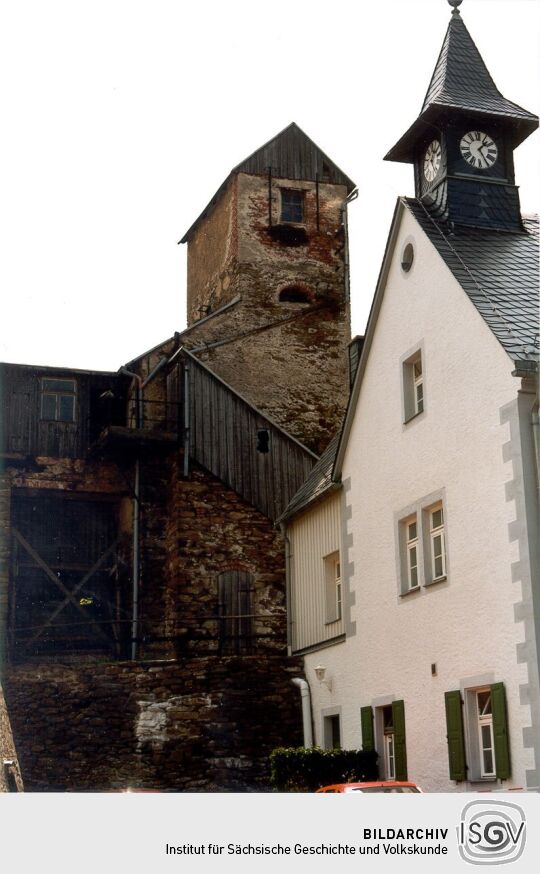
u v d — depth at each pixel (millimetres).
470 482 18047
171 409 29297
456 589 18219
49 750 23047
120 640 28688
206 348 30703
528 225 22703
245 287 31609
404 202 21250
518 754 16297
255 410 28922
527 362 16891
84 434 30000
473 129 22641
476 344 18219
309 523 24625
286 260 32156
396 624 20016
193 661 23156
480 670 17375
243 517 28125
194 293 35219
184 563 27516
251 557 27922
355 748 21125
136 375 29578
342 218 32906
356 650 21469
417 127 22906
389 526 20578
